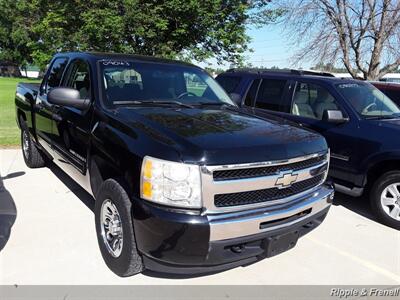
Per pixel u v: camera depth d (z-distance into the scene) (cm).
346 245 420
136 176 291
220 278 341
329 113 516
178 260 278
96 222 356
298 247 408
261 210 293
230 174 279
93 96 389
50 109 482
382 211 481
